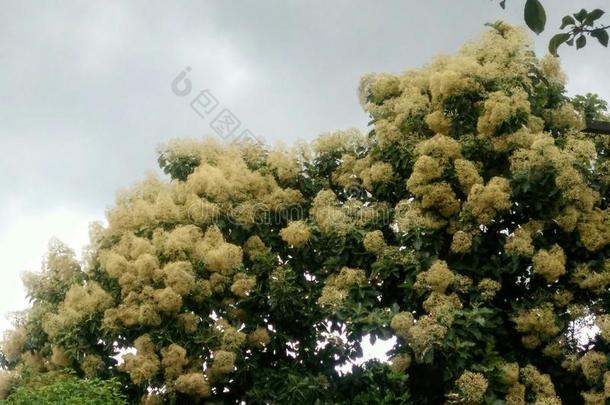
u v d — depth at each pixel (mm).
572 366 7762
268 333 8930
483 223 7965
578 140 8242
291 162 9695
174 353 8219
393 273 8086
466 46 8891
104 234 9359
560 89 8906
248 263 9336
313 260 9125
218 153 10266
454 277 7875
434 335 7418
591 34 3557
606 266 7945
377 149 8844
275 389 8453
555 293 8023
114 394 7617
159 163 10180
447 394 7770
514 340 8188
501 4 3330
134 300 8484
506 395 7566
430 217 8172
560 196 7906
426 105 8680
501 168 8359
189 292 8641
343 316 7945
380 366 8852
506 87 8211
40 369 9414
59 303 9398
